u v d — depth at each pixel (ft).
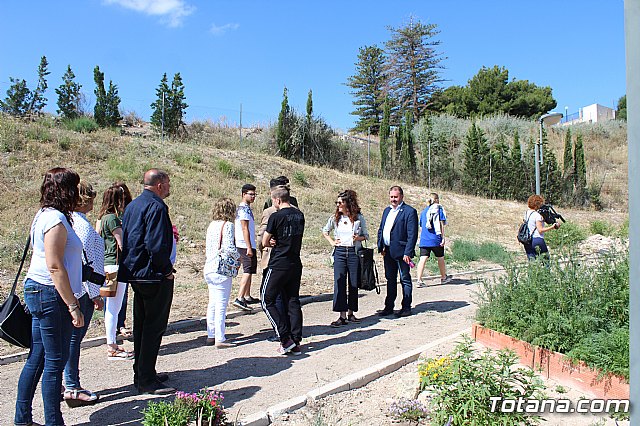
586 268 18.08
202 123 85.76
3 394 16.65
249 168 64.59
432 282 37.27
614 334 15.25
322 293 32.42
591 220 83.10
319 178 70.13
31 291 12.62
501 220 71.36
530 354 16.80
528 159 95.66
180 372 18.42
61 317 12.85
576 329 16.12
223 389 16.72
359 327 24.71
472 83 172.65
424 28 161.48
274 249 20.45
